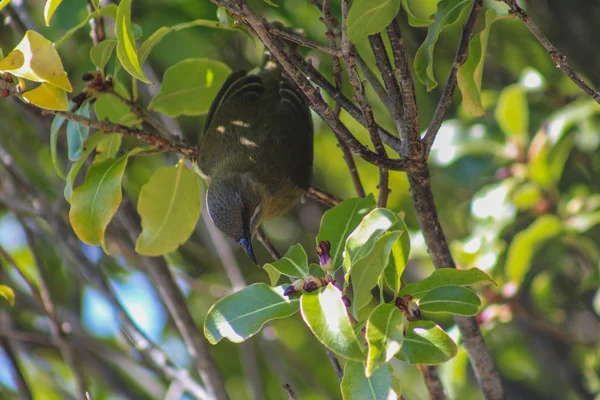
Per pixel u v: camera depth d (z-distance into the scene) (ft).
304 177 34.40
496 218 36.37
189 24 27.48
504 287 35.88
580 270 43.37
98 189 25.45
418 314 20.44
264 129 33.76
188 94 31.09
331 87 25.08
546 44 21.83
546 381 45.55
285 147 33.73
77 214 25.43
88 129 26.27
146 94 39.34
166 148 27.94
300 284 20.65
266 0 23.50
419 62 24.47
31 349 43.57
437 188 48.47
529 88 39.86
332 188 46.26
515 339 47.32
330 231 22.89
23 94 22.85
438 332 19.93
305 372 42.01
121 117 30.12
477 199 37.47
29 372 45.55
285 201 34.94
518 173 38.17
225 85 31.24
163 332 46.19
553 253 38.55
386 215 19.80
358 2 21.15
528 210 39.29
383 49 24.04
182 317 33.22
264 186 33.81
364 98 22.26
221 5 21.50
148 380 41.19
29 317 46.11
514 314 35.55
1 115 44.37
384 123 42.42
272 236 46.29
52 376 43.47
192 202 29.17
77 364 34.30
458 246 37.04
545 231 35.58
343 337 18.74
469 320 26.35
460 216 46.34
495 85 45.78
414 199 25.49
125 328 35.22
